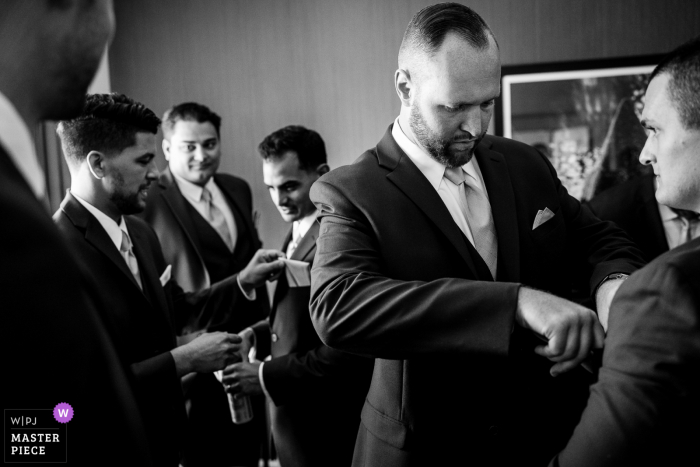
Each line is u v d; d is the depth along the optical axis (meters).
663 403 0.69
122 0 3.74
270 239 3.76
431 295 1.02
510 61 3.57
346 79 3.67
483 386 1.22
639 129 3.46
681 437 0.70
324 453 1.94
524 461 1.23
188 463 2.39
